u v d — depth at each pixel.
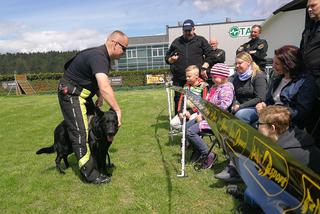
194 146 4.88
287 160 1.47
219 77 4.97
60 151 5.00
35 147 7.05
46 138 7.90
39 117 11.32
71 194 4.25
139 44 49.53
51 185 4.55
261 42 7.09
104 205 3.88
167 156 5.65
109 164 5.11
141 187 4.31
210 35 35.34
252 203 3.30
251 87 4.90
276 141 2.80
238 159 2.09
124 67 50.19
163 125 8.52
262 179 1.70
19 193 4.36
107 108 12.48
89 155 4.54
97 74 4.26
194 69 5.72
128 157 5.76
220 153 5.48
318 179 1.25
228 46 35.22
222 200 3.81
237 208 3.43
